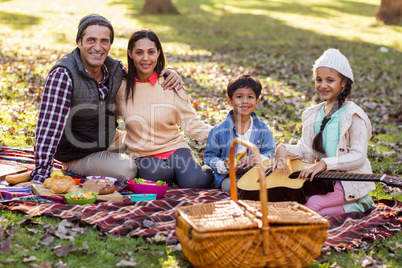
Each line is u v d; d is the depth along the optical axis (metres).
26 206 3.43
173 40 14.62
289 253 2.60
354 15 23.17
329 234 3.41
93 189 3.81
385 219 3.70
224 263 2.54
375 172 5.09
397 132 6.96
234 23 19.27
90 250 2.96
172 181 4.44
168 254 3.01
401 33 18.64
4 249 2.85
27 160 4.64
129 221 3.31
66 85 3.90
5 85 7.41
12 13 17.58
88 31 3.86
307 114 4.04
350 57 13.59
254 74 10.11
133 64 4.24
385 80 10.88
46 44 12.30
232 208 2.87
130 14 19.75
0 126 5.59
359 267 3.02
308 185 3.77
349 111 3.76
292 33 17.62
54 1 21.77
